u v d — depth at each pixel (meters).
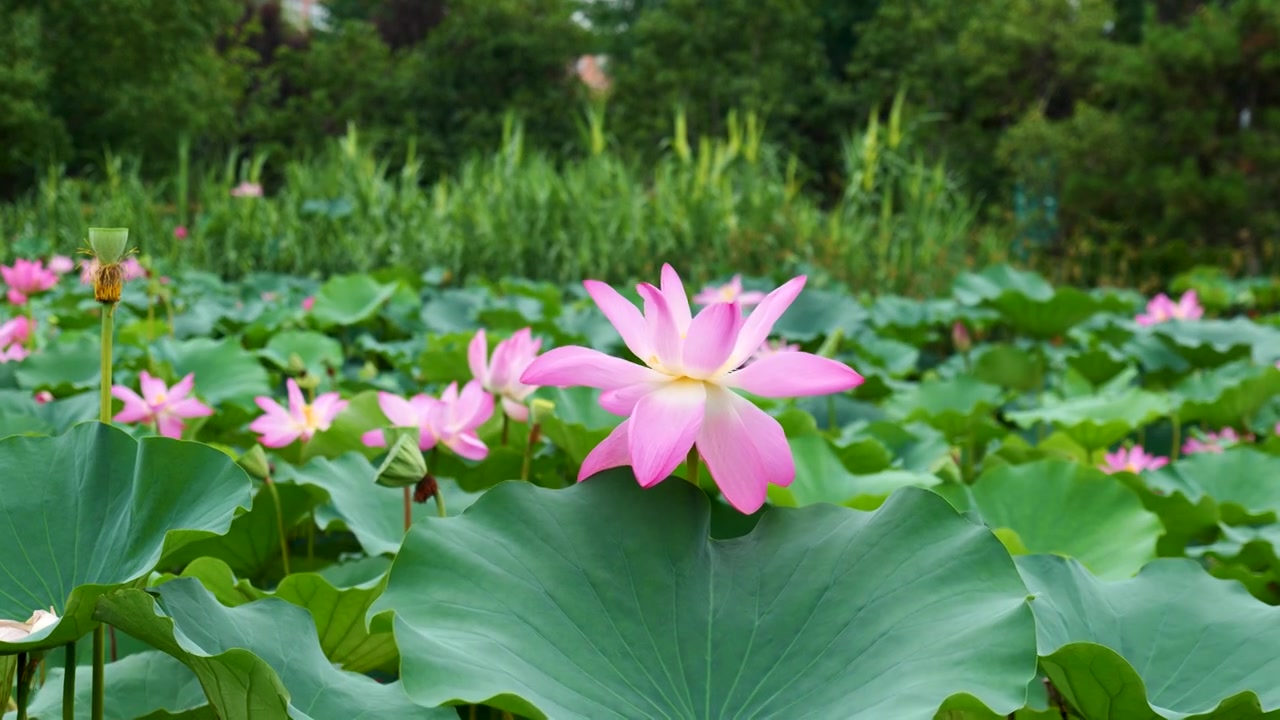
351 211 8.50
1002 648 1.14
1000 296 5.16
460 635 1.17
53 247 8.49
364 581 1.69
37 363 2.98
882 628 1.20
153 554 1.21
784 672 1.19
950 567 1.22
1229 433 3.25
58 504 1.26
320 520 1.78
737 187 9.06
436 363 3.31
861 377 1.27
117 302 1.33
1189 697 1.31
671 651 1.21
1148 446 3.65
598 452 1.32
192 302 5.55
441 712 1.20
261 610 1.27
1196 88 11.91
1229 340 4.49
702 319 1.24
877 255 8.33
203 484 1.25
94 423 1.30
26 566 1.22
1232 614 1.38
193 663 1.11
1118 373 4.07
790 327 5.39
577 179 8.88
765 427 1.28
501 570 1.23
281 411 2.05
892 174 8.92
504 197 8.52
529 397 2.00
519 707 1.11
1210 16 12.03
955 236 8.68
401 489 1.91
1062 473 1.98
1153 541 1.87
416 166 9.23
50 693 1.32
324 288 4.88
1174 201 11.83
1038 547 1.95
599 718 1.14
